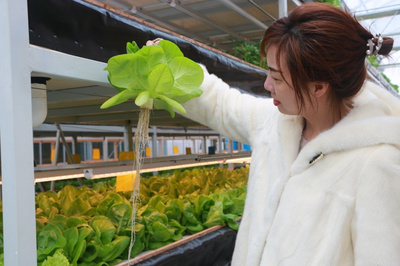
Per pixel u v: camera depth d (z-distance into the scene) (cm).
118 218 122
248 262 81
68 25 81
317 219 70
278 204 78
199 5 240
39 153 727
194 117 104
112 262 112
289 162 78
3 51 63
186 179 221
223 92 103
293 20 68
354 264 65
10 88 63
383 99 81
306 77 66
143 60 71
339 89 70
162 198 162
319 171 72
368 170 64
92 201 160
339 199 68
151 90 75
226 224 166
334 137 69
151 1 233
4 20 62
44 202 149
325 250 68
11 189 64
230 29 305
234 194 203
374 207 62
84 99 136
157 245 130
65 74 73
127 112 248
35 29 74
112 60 68
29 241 66
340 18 66
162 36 107
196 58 124
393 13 374
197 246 139
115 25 91
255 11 265
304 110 74
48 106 185
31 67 66
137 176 83
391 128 65
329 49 64
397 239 60
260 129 94
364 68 71
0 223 117
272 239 75
